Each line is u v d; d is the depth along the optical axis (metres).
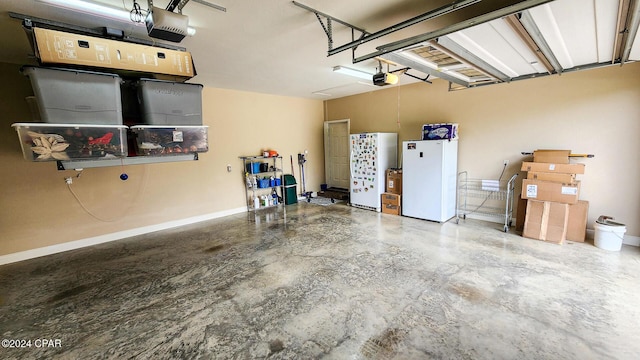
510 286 2.76
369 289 2.79
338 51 2.76
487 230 4.41
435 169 4.82
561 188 3.72
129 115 3.21
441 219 4.85
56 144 2.41
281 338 2.14
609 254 3.38
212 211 5.70
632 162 3.55
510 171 4.55
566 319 2.25
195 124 3.16
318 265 3.36
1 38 2.82
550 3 1.90
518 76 3.96
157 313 2.52
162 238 4.54
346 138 7.20
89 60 2.39
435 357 1.91
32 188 3.86
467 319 2.29
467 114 4.96
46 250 3.97
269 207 6.47
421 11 2.51
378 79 3.82
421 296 2.64
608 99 3.63
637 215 3.58
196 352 2.03
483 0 2.24
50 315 2.54
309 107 7.38
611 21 2.17
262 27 2.76
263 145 6.46
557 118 4.04
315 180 7.69
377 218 5.30
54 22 2.38
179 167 5.21
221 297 2.74
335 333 2.18
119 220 4.59
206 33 2.87
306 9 2.42
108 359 1.99
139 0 2.19
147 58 2.64
